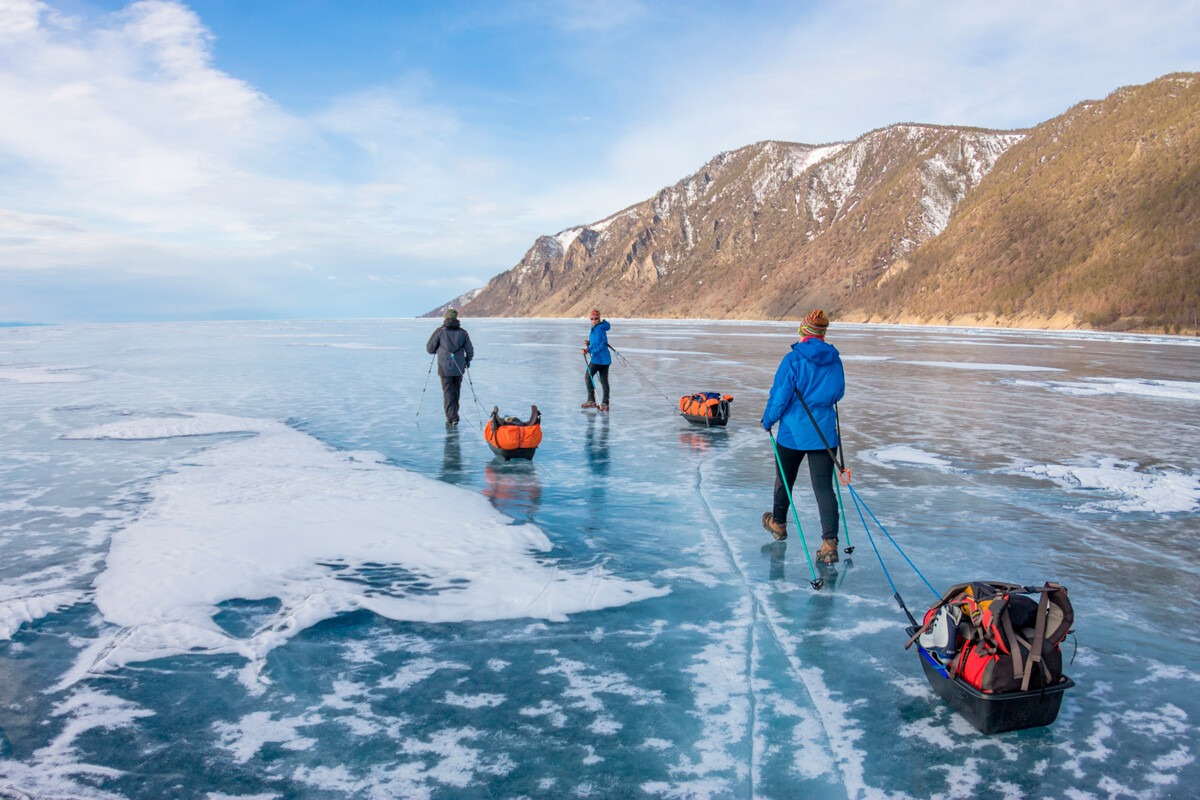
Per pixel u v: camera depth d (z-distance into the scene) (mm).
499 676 2980
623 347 31922
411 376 17234
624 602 3801
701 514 5520
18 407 11391
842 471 4340
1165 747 2498
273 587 3932
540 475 6832
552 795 2174
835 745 2486
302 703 2748
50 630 3367
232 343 34969
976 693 2525
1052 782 2285
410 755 2400
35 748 2414
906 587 4039
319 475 6617
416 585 3990
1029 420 10586
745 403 12352
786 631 3447
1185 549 4723
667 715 2676
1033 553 4633
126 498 5781
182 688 2852
